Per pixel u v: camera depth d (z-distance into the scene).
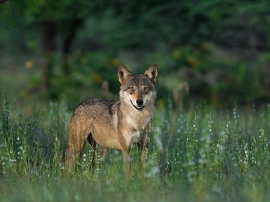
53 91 22.58
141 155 10.64
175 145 11.24
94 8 25.09
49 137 11.73
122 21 25.62
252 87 25.45
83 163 10.63
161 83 23.66
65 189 8.68
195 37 25.38
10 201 8.30
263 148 11.11
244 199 8.36
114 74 23.58
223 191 8.88
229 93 25.53
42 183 9.44
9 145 10.91
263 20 24.22
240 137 11.61
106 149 11.77
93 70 23.86
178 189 8.98
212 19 24.16
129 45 25.33
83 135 11.62
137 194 8.62
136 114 10.84
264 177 9.60
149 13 23.50
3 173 10.19
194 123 12.23
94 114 11.51
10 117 12.11
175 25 24.55
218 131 12.53
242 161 10.58
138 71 24.11
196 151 10.66
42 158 10.77
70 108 17.62
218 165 10.34
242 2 22.59
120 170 9.88
